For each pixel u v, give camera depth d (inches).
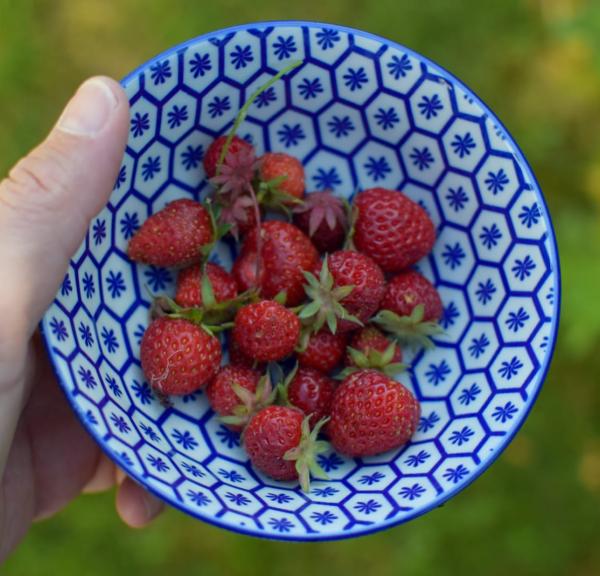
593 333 19.1
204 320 13.5
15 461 15.7
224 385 13.4
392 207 13.9
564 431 20.5
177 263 13.7
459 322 14.2
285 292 13.5
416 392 14.2
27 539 19.7
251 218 14.1
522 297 13.5
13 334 12.3
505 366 13.4
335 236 14.2
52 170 12.4
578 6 21.4
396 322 13.9
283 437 12.8
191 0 21.4
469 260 14.2
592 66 20.8
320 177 14.7
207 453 13.5
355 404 13.1
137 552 19.9
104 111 12.4
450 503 20.1
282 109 14.2
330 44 13.5
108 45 21.5
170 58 12.9
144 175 13.7
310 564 20.0
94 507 19.9
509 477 20.3
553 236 13.3
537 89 21.5
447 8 21.4
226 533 20.0
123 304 13.7
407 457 13.4
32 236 12.3
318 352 13.7
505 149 13.4
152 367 13.1
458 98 13.5
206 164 14.0
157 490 11.9
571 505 20.1
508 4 21.5
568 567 19.9
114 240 13.6
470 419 13.4
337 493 13.1
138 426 12.8
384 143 14.4
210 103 13.7
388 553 20.0
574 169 21.2
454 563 19.9
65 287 12.6
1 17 21.3
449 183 14.1
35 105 21.2
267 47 13.4
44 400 15.5
